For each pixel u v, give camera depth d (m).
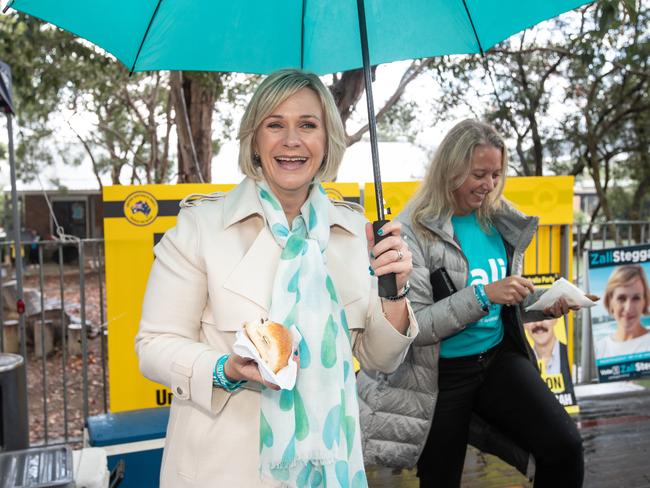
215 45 1.96
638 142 11.85
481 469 4.13
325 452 1.60
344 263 1.86
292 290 1.67
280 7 1.97
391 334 1.81
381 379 2.78
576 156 12.05
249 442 1.68
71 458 2.27
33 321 9.20
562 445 2.60
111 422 3.23
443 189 2.73
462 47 2.07
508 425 2.75
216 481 1.67
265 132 1.74
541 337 5.03
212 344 1.73
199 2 1.85
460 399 2.80
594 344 5.56
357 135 6.16
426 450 2.84
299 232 1.83
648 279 5.59
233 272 1.69
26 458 2.27
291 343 1.49
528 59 10.42
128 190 4.01
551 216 4.83
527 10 1.89
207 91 7.56
